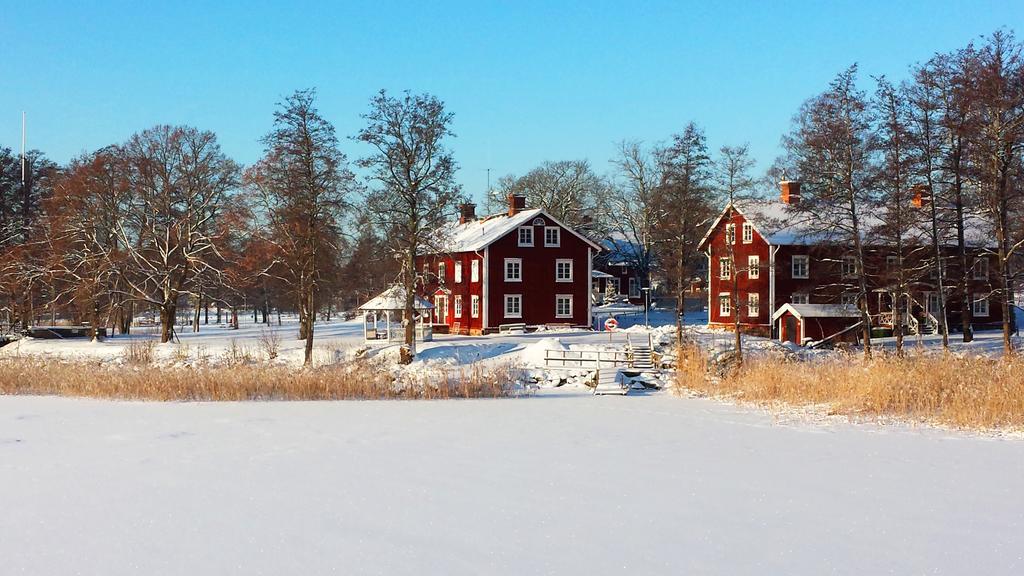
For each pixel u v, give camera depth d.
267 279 58.03
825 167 38.88
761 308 54.03
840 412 21.03
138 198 54.69
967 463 14.12
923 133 37.75
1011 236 41.25
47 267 52.09
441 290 60.88
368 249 52.66
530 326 57.88
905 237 44.12
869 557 8.85
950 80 36.06
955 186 38.91
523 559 8.84
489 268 57.62
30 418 20.56
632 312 71.19
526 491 12.01
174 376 27.47
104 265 52.72
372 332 48.88
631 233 86.31
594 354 38.66
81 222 52.72
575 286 59.78
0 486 12.45
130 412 21.94
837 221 39.12
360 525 10.17
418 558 8.88
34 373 29.59
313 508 11.01
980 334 49.16
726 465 13.99
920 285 46.72
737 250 56.28
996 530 9.84
